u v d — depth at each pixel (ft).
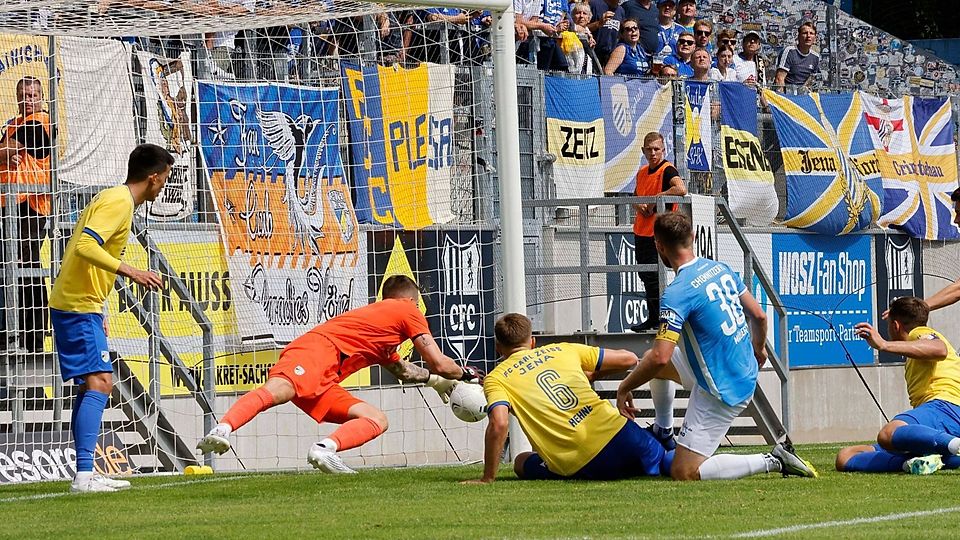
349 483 88.17
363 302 132.98
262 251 127.03
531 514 68.03
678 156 154.71
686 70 186.19
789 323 164.55
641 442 84.38
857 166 170.50
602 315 152.46
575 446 84.07
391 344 92.94
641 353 129.70
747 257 137.59
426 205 136.15
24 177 114.83
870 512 68.03
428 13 144.97
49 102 115.34
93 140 119.65
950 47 275.39
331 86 132.26
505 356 88.07
